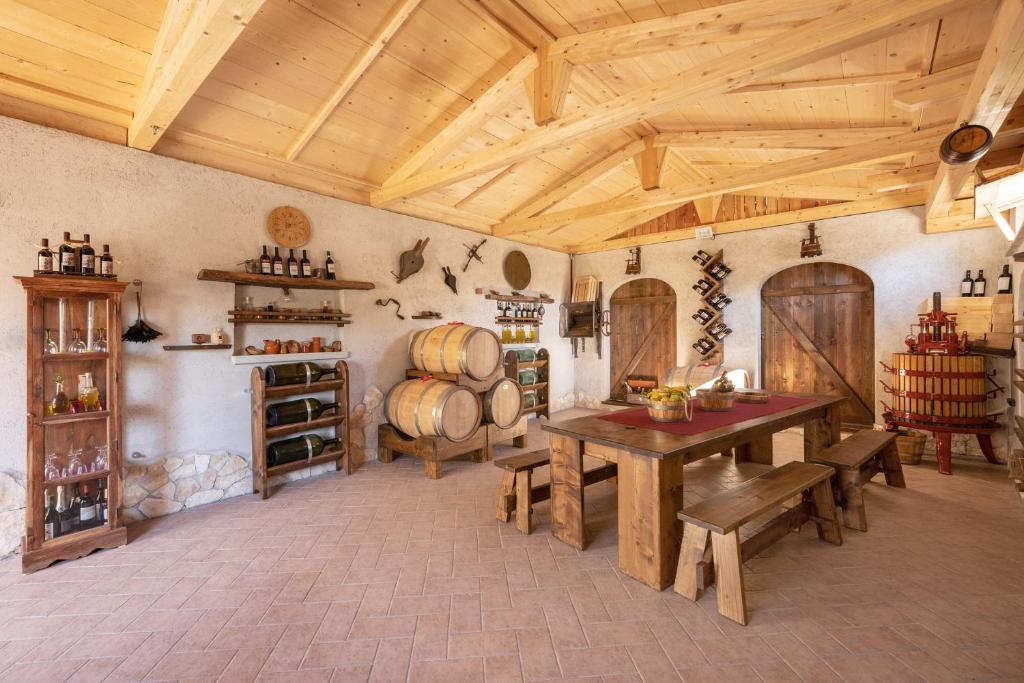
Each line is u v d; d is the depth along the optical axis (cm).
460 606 225
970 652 188
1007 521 314
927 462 454
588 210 538
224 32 223
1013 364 431
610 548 285
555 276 767
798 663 183
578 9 298
